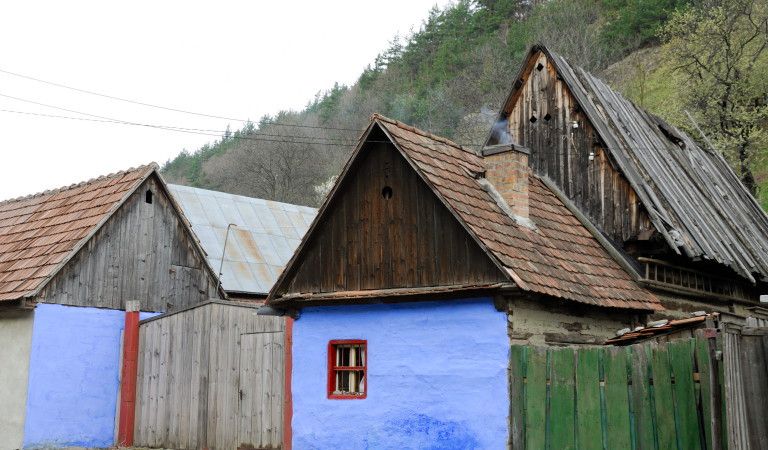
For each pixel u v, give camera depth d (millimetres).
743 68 32094
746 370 8438
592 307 13250
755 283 17266
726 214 18984
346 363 13930
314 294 14141
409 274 13070
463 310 12219
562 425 10367
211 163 74375
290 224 27078
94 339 18125
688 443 9359
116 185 19906
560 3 61062
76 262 18078
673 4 50656
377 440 12805
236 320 15656
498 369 11586
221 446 15297
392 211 13555
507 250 12266
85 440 17562
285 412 14203
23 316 17375
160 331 17406
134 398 17688
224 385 15539
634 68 49156
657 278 15773
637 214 15992
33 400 16922
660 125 21016
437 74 66000
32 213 21422
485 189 14078
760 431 8281
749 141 32094
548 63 18406
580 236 15641
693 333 10688
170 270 20328
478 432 11609
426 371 12445
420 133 14531
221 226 25078
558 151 17797
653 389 9742
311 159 62062
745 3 32906
